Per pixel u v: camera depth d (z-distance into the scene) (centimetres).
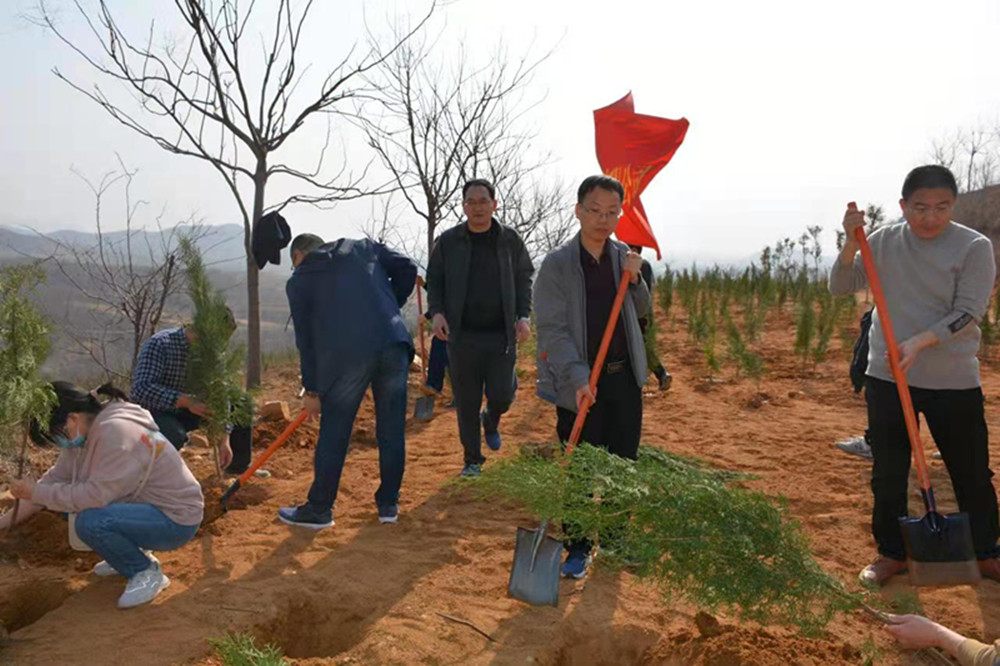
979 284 341
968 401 353
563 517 308
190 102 666
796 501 484
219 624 332
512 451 594
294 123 700
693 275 1603
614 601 352
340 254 446
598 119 391
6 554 398
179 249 544
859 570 388
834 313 1091
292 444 613
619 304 361
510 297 509
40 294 416
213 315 476
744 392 808
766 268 1697
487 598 359
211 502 473
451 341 514
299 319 439
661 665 308
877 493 370
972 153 2927
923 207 339
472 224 503
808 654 297
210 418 484
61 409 346
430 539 430
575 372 356
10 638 317
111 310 661
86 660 302
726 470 507
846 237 363
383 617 341
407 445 622
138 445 350
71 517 360
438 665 305
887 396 359
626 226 383
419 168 923
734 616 330
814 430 655
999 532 368
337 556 406
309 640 353
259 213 702
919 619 270
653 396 790
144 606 349
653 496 300
